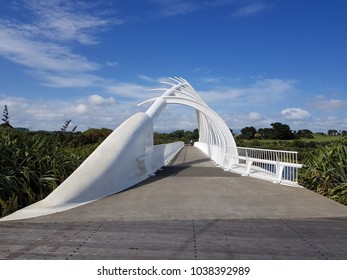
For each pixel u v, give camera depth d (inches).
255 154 622.8
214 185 418.9
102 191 356.8
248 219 255.9
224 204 308.3
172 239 208.1
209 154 1031.6
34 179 348.8
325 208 291.9
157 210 286.4
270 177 470.6
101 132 965.8
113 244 199.5
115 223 246.8
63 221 253.1
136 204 310.8
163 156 713.0
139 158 476.4
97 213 277.4
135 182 434.6
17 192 313.4
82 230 229.0
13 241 206.2
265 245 196.9
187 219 256.4
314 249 190.7
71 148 639.8
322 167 410.3
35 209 289.4
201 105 979.3
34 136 444.8
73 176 344.2
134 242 202.8
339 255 182.1
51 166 393.1
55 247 195.2
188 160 864.3
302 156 556.4
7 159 330.6
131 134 464.1
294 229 229.3
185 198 336.8
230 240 205.8
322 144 583.5
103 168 369.4
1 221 253.6
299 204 308.3
